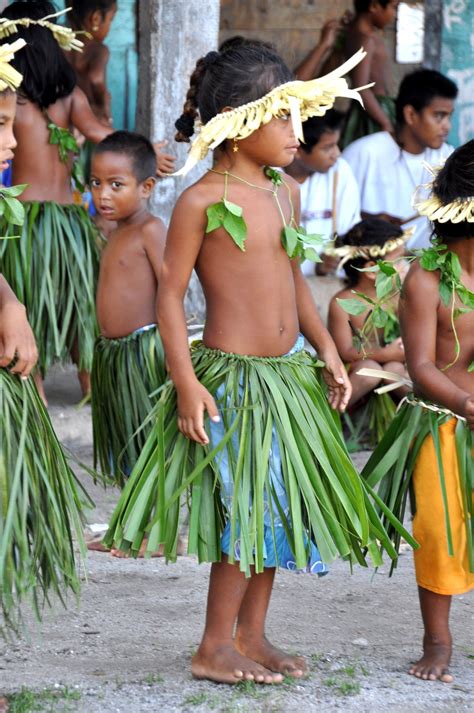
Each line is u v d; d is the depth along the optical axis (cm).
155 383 838
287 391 614
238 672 605
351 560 614
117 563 826
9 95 576
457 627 718
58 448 601
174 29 1158
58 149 1039
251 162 615
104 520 914
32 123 1019
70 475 607
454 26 1628
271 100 590
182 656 654
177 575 802
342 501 610
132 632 689
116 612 722
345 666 644
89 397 1052
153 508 628
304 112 606
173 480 604
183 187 1186
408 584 797
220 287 614
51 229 1019
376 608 747
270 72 604
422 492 646
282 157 608
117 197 846
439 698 600
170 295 611
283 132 602
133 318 847
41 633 672
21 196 1028
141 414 838
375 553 625
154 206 1186
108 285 856
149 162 858
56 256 1016
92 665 636
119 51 1605
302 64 1532
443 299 641
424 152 1438
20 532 550
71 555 588
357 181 1430
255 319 614
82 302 1033
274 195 623
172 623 707
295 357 633
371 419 1141
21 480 561
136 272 848
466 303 639
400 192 1430
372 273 1120
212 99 611
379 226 1116
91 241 1045
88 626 697
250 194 613
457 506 643
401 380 682
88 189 1345
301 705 582
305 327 666
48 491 574
